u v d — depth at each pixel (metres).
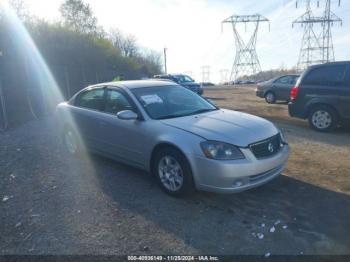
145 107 5.04
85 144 6.23
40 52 18.12
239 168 4.01
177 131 4.45
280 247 3.32
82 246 3.42
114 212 4.14
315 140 7.71
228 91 32.19
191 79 23.73
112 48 32.50
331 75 8.45
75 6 35.78
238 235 3.55
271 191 4.66
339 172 5.37
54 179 5.35
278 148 4.60
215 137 4.17
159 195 4.61
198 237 3.53
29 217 4.09
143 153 4.91
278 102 17.52
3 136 8.88
